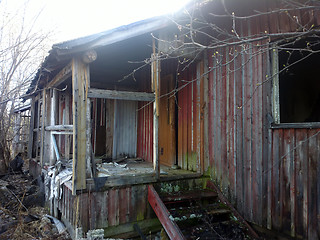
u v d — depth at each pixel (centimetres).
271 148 313
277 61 310
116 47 434
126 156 628
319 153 258
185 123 475
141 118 632
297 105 589
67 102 623
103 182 338
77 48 319
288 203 291
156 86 380
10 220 431
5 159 823
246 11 350
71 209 344
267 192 317
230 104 380
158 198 338
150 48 447
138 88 660
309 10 268
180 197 358
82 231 317
